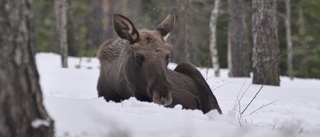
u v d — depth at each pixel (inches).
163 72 659.4
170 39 2000.5
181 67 845.8
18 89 402.6
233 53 2023.9
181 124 520.7
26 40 407.8
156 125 504.1
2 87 397.7
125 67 714.8
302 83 1676.9
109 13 3024.1
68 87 1261.1
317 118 916.6
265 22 1470.2
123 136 442.6
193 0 2050.9
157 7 2076.8
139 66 677.9
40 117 414.9
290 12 3201.3
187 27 1948.8
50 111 518.6
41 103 418.6
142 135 455.5
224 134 494.9
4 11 399.5
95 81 1476.4
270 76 1475.1
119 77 748.0
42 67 1953.7
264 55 1475.1
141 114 563.8
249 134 520.7
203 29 2910.9
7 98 398.0
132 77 700.7
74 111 526.0
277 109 962.7
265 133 537.3
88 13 3184.1
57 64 2206.0
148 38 697.0
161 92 642.2
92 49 2844.5
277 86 1451.8
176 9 2049.7
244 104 1018.1
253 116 848.3
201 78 839.1
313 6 2888.8
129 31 700.7
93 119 495.2
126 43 757.3
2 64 398.3
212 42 2215.8
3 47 399.2
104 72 802.8
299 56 3348.9
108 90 800.3
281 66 3467.0
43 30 3152.1
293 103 1099.3
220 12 2493.8
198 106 794.2
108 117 516.1
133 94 720.3
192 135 478.0
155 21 2134.6
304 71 3245.6
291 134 510.0
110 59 800.3
